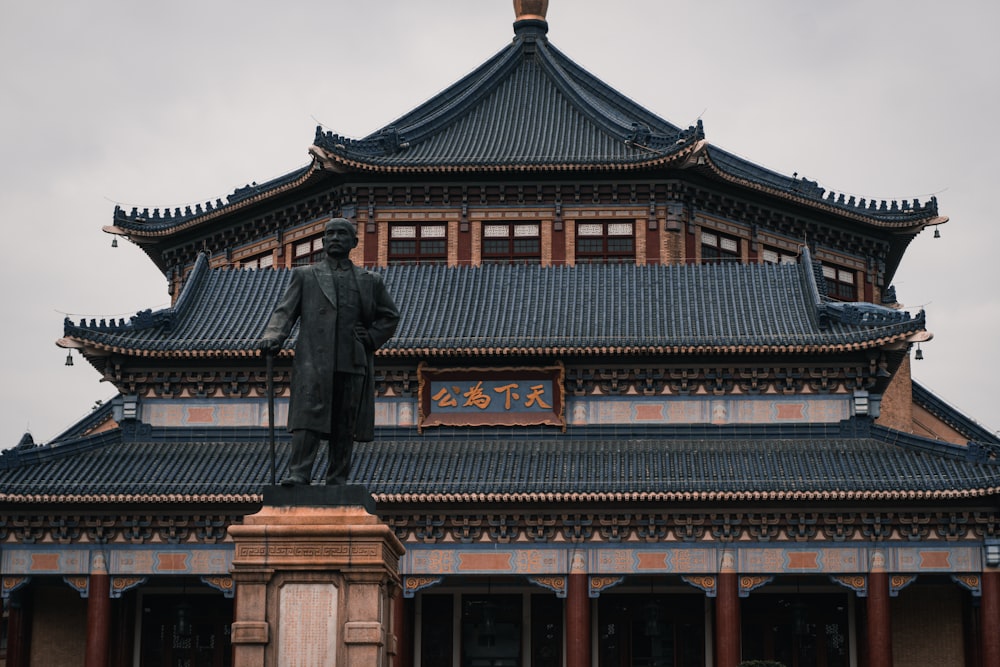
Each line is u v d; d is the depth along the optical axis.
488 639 60.78
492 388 61.03
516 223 74.69
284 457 59.53
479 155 75.69
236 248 80.19
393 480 57.25
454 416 60.78
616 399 61.00
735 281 66.56
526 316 64.00
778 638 60.75
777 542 56.75
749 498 55.78
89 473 58.19
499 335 62.09
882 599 56.03
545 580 56.75
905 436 59.12
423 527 57.12
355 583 26.38
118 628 60.09
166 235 81.19
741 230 77.31
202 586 61.16
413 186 74.50
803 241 79.31
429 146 77.56
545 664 60.47
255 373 61.03
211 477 57.88
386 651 27.11
